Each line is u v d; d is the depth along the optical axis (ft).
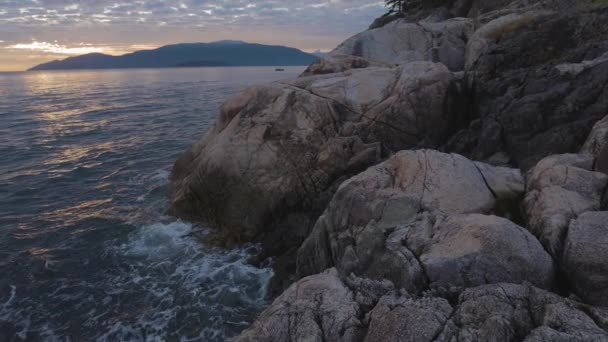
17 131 120.47
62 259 46.14
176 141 105.50
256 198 49.47
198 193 53.88
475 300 19.85
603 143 32.73
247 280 41.70
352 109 51.55
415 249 25.26
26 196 65.77
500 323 17.74
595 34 48.32
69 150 96.17
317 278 25.96
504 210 29.99
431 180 31.65
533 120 42.73
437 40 75.66
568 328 17.10
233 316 36.35
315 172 48.85
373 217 29.78
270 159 50.19
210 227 52.60
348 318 21.27
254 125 52.42
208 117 145.18
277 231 47.91
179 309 37.35
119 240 50.19
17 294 39.86
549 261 22.40
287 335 21.29
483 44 59.21
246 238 48.98
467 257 22.61
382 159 47.91
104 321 36.01
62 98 229.45
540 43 51.55
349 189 32.71
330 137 50.37
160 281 41.68
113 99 217.36
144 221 55.21
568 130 39.86
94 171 79.15
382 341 18.88
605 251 20.67
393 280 24.34
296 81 57.57
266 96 54.75
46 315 36.88
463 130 51.03
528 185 31.60
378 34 78.38
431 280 22.94
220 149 52.47
